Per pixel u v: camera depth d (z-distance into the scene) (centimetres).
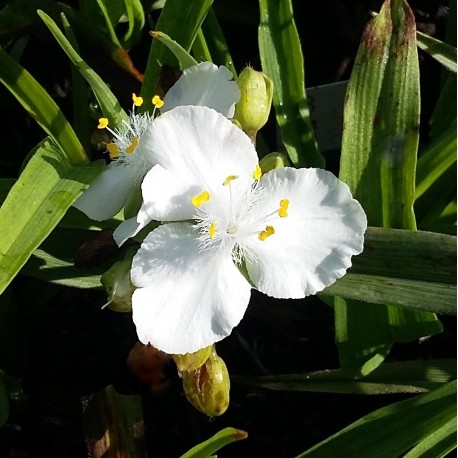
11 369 15
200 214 10
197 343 9
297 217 10
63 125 11
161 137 10
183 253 10
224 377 11
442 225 14
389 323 13
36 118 11
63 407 15
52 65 17
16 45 15
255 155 10
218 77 11
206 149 10
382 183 12
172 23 12
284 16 13
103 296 16
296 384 14
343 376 13
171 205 10
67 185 10
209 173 10
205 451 10
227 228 10
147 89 13
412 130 12
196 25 12
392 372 14
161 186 9
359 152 12
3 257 9
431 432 11
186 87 11
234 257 10
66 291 16
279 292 10
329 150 16
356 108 12
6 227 9
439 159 13
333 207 10
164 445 15
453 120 14
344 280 11
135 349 13
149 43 17
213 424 15
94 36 14
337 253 10
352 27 18
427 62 17
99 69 14
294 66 13
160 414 16
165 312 9
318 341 16
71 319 16
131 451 13
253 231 10
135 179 10
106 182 11
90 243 12
